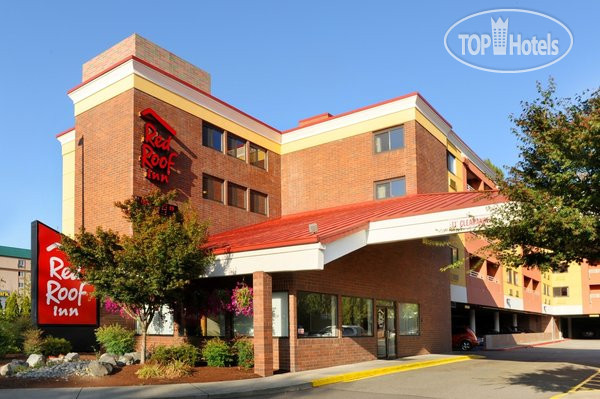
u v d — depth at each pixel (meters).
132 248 15.49
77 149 23.14
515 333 42.53
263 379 15.07
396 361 21.39
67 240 15.95
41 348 17.19
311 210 28.39
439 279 29.22
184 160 23.14
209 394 12.48
